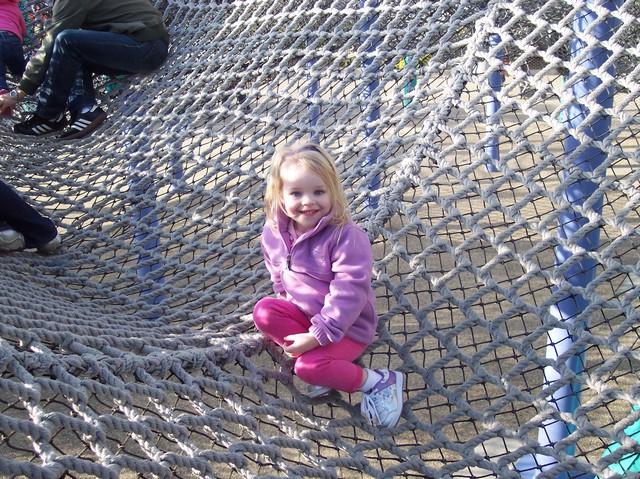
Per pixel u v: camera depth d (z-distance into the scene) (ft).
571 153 6.59
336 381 5.74
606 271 5.92
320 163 5.77
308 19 10.05
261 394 6.01
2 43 11.91
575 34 7.14
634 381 9.85
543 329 5.88
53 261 8.55
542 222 6.33
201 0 12.10
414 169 7.26
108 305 7.85
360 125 8.29
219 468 8.45
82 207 9.54
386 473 5.58
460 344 10.93
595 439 8.77
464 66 7.74
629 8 7.20
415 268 6.61
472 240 6.50
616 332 5.63
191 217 8.87
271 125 9.18
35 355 4.75
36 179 10.39
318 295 5.87
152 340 6.29
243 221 13.75
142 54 11.25
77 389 4.59
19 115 12.43
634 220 13.98
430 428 5.83
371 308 6.00
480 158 6.96
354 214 7.34
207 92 10.36
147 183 9.59
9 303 6.22
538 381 9.87
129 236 8.96
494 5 7.97
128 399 4.92
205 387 5.67
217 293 7.61
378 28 8.99
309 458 5.54
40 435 3.99
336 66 9.09
